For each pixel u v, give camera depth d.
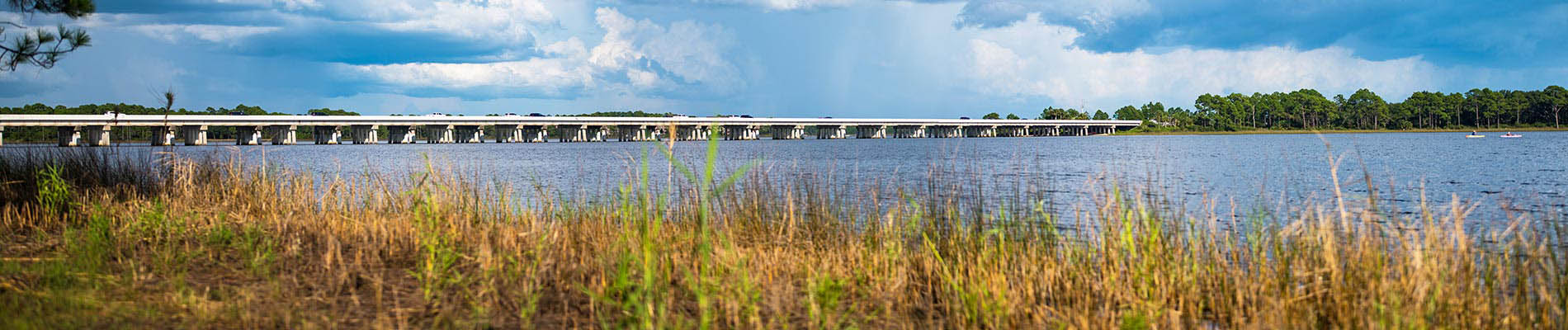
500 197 15.34
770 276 9.27
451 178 16.00
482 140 180.25
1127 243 9.78
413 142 171.25
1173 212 12.29
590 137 195.00
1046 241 11.38
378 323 7.28
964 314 8.18
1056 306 8.98
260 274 9.40
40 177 15.91
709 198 8.24
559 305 8.21
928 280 9.70
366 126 164.62
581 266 9.48
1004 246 10.44
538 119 182.25
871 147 127.94
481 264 9.53
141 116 121.56
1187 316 8.62
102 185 16.16
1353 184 35.47
